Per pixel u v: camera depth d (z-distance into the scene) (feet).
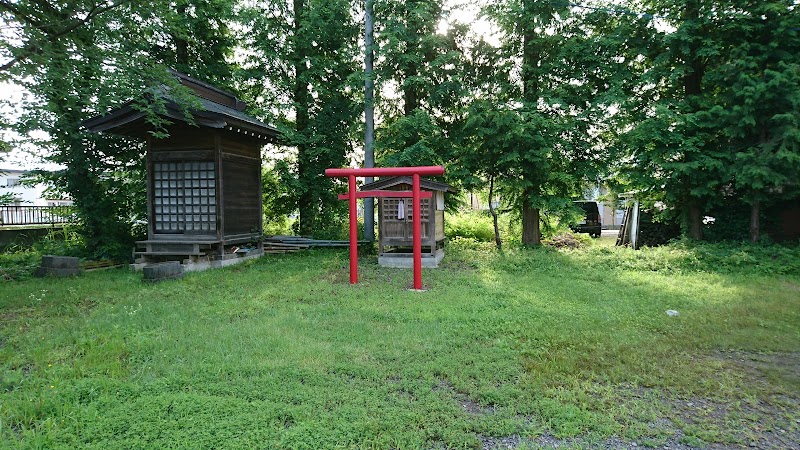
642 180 34.55
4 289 23.76
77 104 29.30
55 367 12.83
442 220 34.55
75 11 22.40
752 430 9.80
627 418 10.15
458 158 38.86
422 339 15.44
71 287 24.18
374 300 21.31
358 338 15.55
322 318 18.25
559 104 34.55
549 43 36.88
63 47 22.44
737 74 30.89
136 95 25.45
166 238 32.48
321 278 27.12
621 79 35.50
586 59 35.73
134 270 30.09
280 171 42.80
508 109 34.99
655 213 40.06
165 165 32.65
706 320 17.78
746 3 30.99
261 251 37.14
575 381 12.00
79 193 35.04
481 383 11.87
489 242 44.16
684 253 31.17
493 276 27.50
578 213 36.99
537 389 11.51
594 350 14.38
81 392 11.14
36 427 9.61
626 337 15.62
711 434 9.49
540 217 42.86
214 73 43.68
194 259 30.40
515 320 17.66
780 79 28.07
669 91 37.68
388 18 39.40
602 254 34.01
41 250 35.99
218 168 31.60
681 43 33.14
